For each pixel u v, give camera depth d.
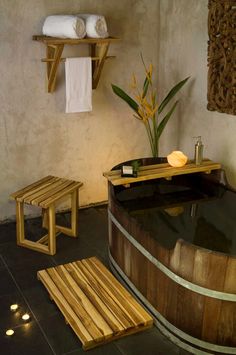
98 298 2.61
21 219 3.28
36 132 3.63
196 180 3.27
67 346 2.32
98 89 3.79
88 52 3.64
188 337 2.26
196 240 2.36
